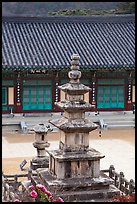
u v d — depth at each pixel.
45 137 24.05
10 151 35.31
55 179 19.20
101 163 31.77
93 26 54.72
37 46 49.56
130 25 55.62
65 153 19.14
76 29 53.66
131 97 50.31
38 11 133.25
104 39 52.47
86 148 19.38
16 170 29.09
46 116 47.28
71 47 50.19
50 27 53.31
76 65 19.25
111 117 47.50
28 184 20.86
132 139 40.69
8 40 49.97
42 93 48.50
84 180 19.11
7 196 20.33
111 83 49.91
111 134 43.06
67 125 18.92
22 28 52.41
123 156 33.97
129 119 47.56
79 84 19.19
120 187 21.58
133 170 29.88
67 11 96.19
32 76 48.06
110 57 49.00
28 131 43.50
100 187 19.08
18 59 46.62
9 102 47.88
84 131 19.23
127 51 50.41
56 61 47.06
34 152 35.03
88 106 19.02
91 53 49.47
